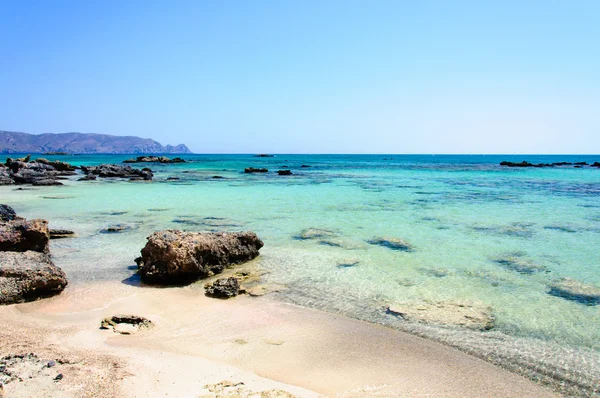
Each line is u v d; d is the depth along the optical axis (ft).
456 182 154.40
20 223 40.75
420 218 68.90
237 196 101.04
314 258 44.09
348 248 48.34
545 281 37.19
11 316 27.48
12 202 85.97
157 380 19.34
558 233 57.47
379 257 44.55
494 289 35.06
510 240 52.95
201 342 24.77
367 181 158.40
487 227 61.41
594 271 40.19
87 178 153.69
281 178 174.09
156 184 138.31
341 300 32.40
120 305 30.50
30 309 29.07
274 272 39.37
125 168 176.96
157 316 28.66
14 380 18.08
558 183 150.41
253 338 25.63
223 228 59.41
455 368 22.43
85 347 22.90
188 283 36.17
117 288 34.37
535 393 20.24
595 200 95.30
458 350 24.61
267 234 55.57
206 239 39.04
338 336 26.18
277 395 18.44
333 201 91.66
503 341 25.84
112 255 44.62
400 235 55.47
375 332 26.89
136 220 65.51
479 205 85.76
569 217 70.90
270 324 27.86
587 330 27.40
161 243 36.42
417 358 23.48
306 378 20.89
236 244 42.01
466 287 35.50
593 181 160.56
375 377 21.25
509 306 31.37
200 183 143.74
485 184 144.97
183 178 169.27
